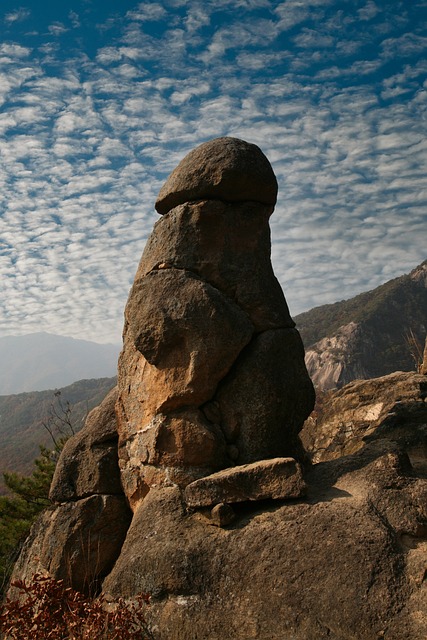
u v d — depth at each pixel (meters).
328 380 49.75
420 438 8.60
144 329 7.64
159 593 6.37
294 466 6.55
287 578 5.78
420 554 5.67
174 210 8.02
